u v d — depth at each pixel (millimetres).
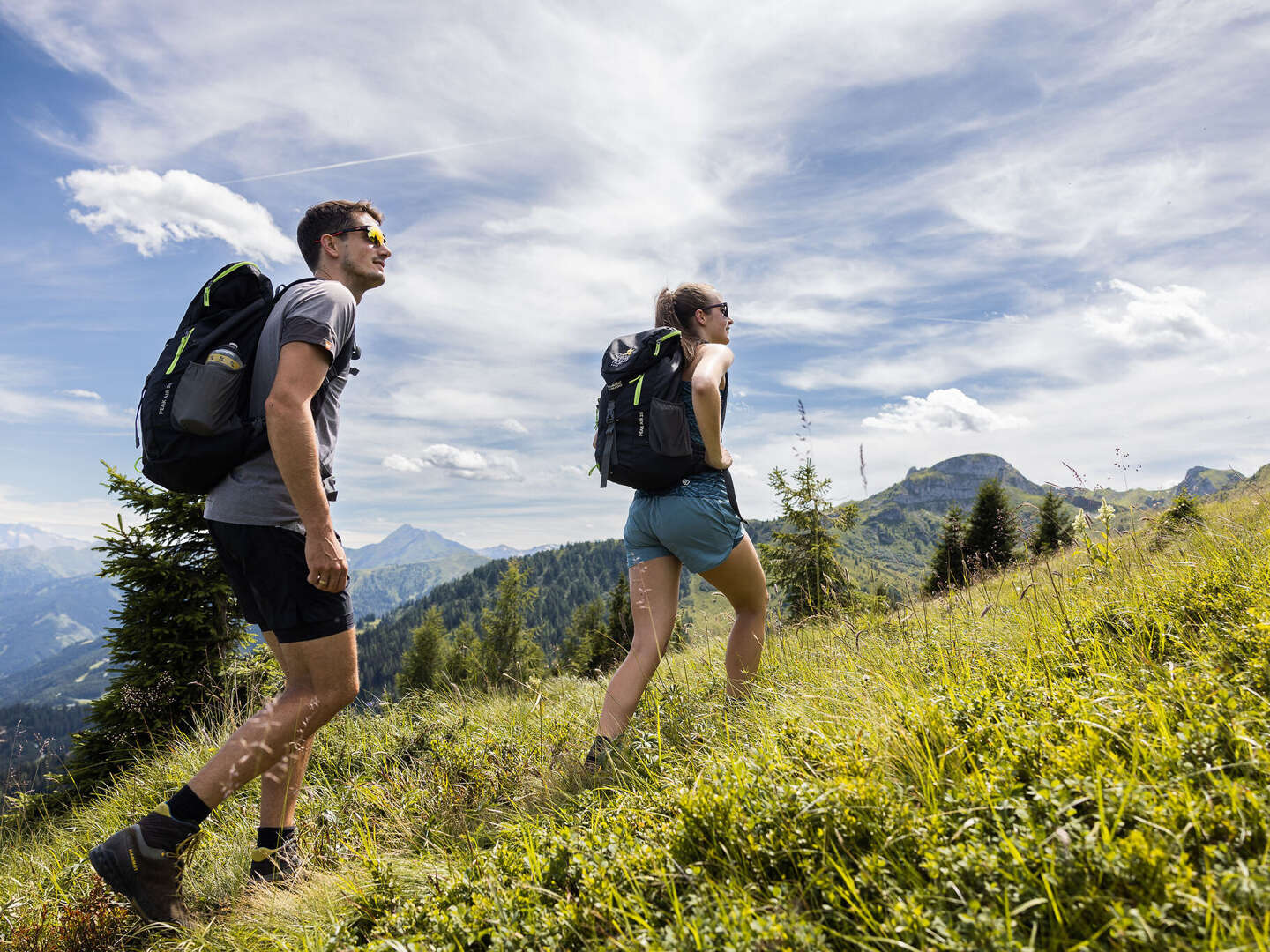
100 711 11023
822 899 1426
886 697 2498
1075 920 1165
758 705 3025
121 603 12453
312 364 2426
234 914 2309
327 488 2701
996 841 1378
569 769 2871
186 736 5617
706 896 1490
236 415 2461
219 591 12812
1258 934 990
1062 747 1620
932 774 1723
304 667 2547
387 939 1670
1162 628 2607
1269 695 1770
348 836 2730
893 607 4887
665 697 3561
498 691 5309
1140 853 1204
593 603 35344
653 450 2934
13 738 5875
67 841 3809
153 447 2383
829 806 1601
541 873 1786
